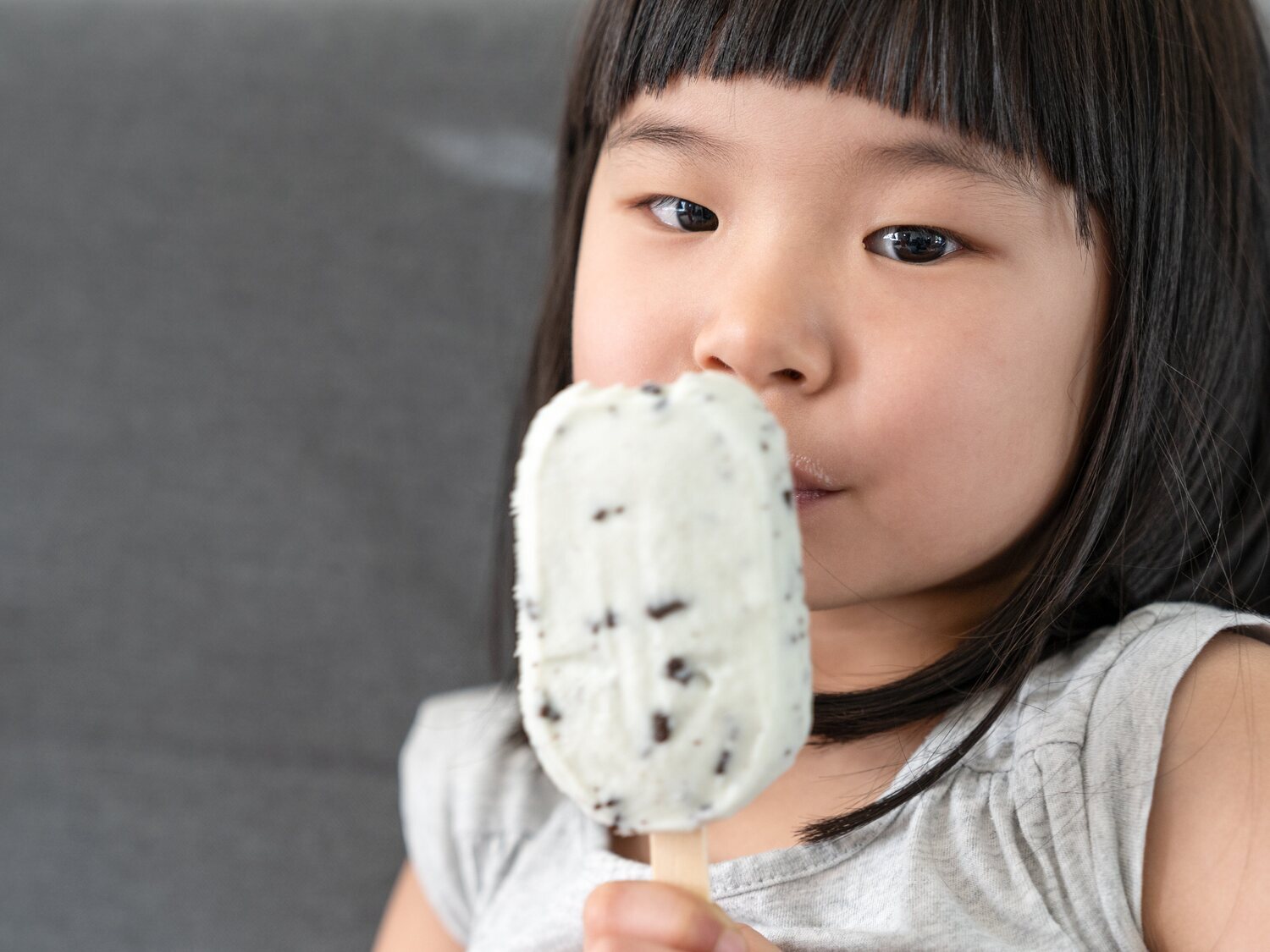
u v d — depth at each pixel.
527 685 0.41
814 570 0.47
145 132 0.70
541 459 0.42
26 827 0.70
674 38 0.47
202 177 0.70
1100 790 0.48
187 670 0.70
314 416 0.69
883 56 0.45
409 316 0.69
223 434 0.70
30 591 0.71
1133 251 0.49
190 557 0.70
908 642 0.52
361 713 0.69
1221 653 0.49
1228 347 0.52
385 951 0.60
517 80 0.68
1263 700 0.47
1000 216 0.46
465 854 0.58
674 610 0.41
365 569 0.69
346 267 0.69
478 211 0.68
